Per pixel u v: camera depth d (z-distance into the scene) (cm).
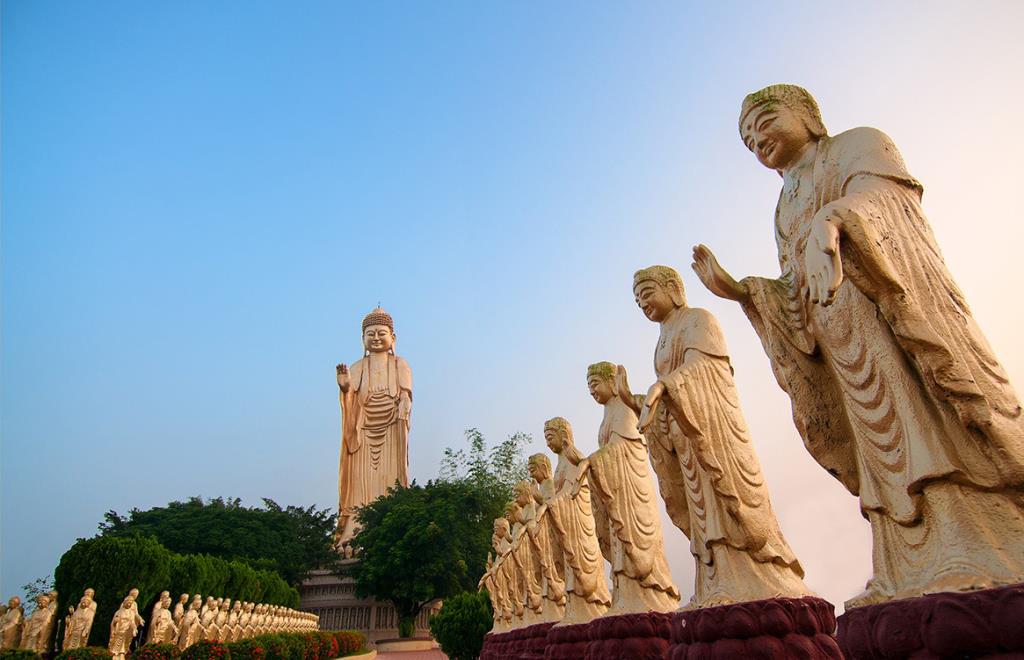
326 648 3525
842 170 571
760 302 618
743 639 701
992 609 391
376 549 5231
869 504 504
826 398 582
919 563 462
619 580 1204
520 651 1894
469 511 5497
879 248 470
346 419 7031
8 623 2427
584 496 1561
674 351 916
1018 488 439
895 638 427
